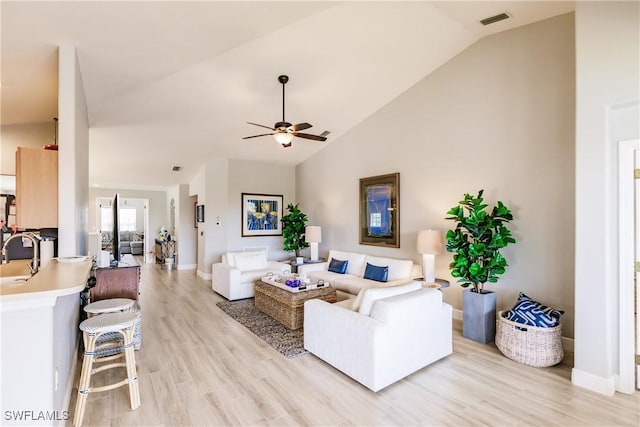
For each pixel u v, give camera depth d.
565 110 3.23
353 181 5.87
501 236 3.37
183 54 3.28
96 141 5.35
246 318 4.25
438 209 4.44
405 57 4.09
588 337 2.54
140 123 4.85
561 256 3.26
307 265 5.61
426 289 3.02
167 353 3.17
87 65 3.14
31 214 2.74
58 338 1.97
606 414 2.20
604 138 2.46
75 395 2.41
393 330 2.52
